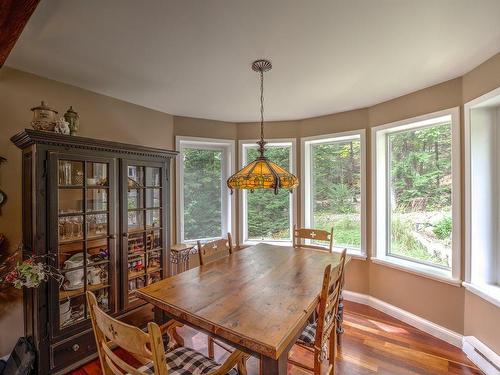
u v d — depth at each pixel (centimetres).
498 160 199
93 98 238
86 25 143
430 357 194
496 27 145
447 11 132
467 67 193
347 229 306
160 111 297
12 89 192
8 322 188
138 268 223
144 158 224
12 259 189
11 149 191
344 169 310
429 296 228
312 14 135
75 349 180
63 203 177
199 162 339
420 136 250
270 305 129
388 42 161
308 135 323
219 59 182
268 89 235
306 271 181
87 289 187
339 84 223
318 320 131
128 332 87
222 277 169
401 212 267
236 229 343
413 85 225
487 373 176
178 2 125
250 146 347
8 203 189
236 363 117
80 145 180
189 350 136
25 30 147
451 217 220
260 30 149
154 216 238
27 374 160
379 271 272
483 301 188
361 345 209
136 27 145
